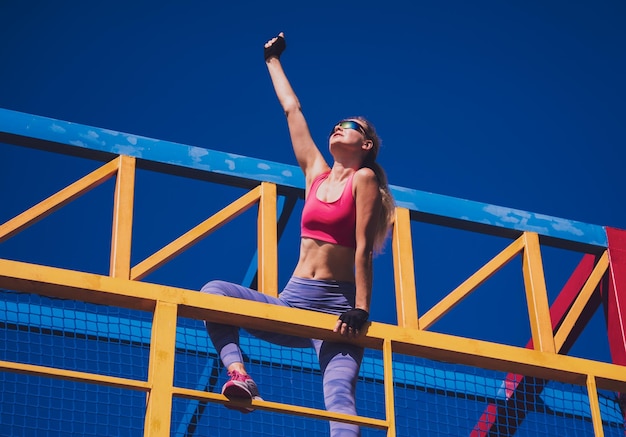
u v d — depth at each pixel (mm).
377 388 5465
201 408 5324
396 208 5914
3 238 5188
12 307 5090
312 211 4684
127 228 5320
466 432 5449
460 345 4543
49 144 5570
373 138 4871
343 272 4617
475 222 6105
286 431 5074
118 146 5637
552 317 6648
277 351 5410
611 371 4758
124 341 5121
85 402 4758
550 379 4734
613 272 6199
